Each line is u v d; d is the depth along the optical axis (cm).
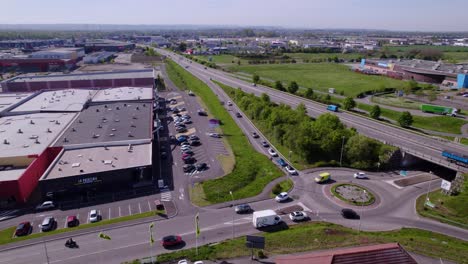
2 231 6744
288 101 16225
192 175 9262
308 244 5997
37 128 11319
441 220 7094
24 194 7900
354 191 8331
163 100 17875
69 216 7312
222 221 7044
